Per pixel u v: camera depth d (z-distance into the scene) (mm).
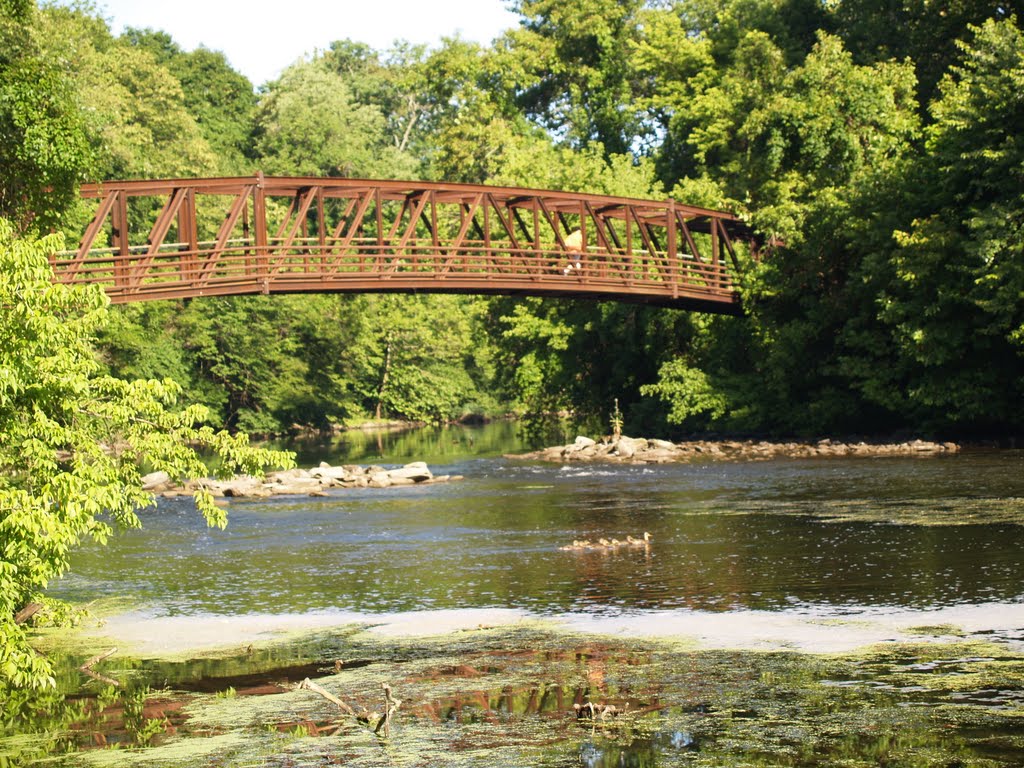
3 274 13297
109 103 56562
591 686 13156
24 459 14523
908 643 14375
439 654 14992
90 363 14797
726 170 60188
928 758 10352
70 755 11477
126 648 16172
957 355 41531
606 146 75875
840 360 45531
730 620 16125
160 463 15422
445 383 92375
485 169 74625
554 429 70688
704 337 54906
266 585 20625
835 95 51156
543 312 59875
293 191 39594
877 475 33938
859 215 46375
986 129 40031
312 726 12125
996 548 20484
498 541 24641
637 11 76250
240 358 74188
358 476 40406
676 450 47906
